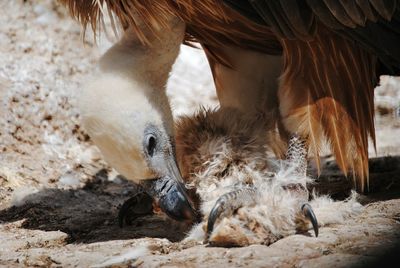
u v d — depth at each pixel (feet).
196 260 30.76
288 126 36.24
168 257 31.24
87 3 36.96
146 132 34.06
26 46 52.29
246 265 29.89
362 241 31.32
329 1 33.73
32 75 49.75
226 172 35.91
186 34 38.96
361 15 34.32
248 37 37.32
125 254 32.01
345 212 34.83
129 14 35.58
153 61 35.32
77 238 35.78
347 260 29.25
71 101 48.42
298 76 35.50
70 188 43.09
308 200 35.81
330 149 36.45
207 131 36.68
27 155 45.16
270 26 34.35
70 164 45.14
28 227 37.50
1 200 41.16
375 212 35.58
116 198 42.24
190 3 35.47
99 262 31.40
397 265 28.60
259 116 37.76
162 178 34.47
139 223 37.47
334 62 35.40
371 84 36.88
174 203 34.09
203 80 55.67
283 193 34.14
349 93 35.94
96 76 34.76
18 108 47.32
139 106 34.12
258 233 32.76
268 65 37.81
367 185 38.65
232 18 36.22
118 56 35.35
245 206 33.04
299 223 33.53
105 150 34.35
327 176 43.52
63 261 31.68
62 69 50.70
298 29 33.99
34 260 31.78
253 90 38.19
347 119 36.06
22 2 56.18
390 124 53.42
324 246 31.27
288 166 35.94
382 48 35.35
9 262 31.65
